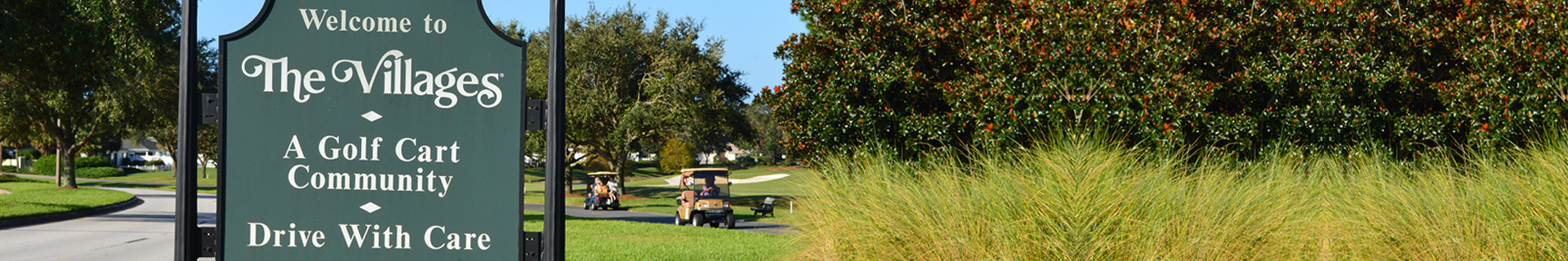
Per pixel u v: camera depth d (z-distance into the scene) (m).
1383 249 5.63
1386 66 9.88
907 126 10.39
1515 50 9.25
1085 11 9.99
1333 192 6.32
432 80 4.54
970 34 10.43
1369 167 6.38
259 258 4.61
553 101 4.50
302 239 4.60
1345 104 9.93
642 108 37.56
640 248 12.09
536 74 35.91
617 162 45.88
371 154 4.57
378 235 4.59
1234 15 10.41
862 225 6.00
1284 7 10.09
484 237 4.57
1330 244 5.80
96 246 13.10
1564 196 4.99
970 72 10.70
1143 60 9.85
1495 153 8.02
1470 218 5.31
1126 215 5.33
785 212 7.21
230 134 4.56
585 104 38.16
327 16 4.56
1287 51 10.13
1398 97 10.08
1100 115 9.62
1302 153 9.16
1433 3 10.05
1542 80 9.11
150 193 41.62
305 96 4.56
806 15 11.13
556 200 4.53
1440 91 9.69
